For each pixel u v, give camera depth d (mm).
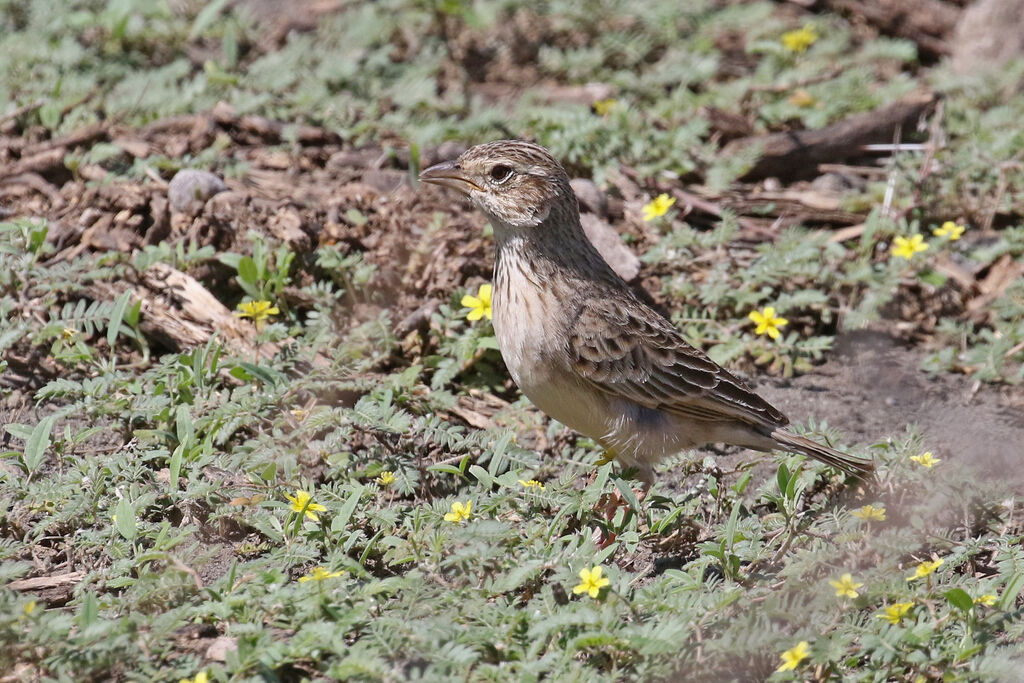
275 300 12188
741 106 16359
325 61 16828
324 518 9016
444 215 13125
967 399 12266
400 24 17953
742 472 10742
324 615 7801
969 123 15914
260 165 14484
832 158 15508
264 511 9031
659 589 8188
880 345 12938
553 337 10000
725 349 12422
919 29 18703
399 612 7883
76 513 8922
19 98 15258
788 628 8367
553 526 8789
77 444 10242
